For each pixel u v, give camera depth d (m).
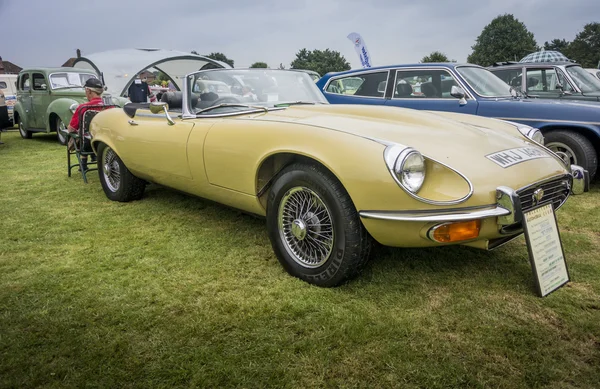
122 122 4.06
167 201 4.45
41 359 1.96
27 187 5.21
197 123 3.24
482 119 3.33
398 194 2.17
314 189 2.46
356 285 2.57
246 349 2.01
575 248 3.09
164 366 1.90
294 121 2.71
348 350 1.98
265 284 2.62
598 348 1.97
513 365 1.87
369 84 6.39
